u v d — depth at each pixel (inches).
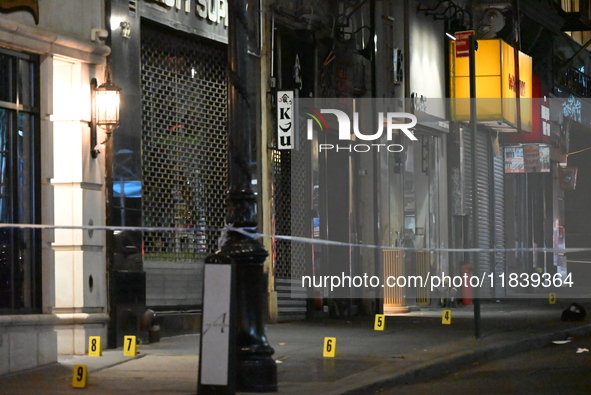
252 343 723.4
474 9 2154.3
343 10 1585.9
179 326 1151.0
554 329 1284.4
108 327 1001.5
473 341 1111.0
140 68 1079.0
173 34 1183.6
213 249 1243.2
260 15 1344.7
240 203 724.7
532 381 849.5
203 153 1237.1
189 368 846.5
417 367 875.4
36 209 920.3
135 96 1057.5
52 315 895.1
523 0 2330.2
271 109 1364.4
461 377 886.4
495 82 2070.6
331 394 714.2
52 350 879.1
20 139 908.6
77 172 965.2
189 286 1189.1
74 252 963.3
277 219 1421.0
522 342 1128.8
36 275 915.4
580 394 767.1
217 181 1262.3
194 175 1217.4
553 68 2765.7
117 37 1033.5
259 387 717.3
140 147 1062.4
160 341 1074.1
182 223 1189.1
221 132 1270.9
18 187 901.2
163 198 1156.5
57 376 801.6
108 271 1005.8
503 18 2126.0
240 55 728.3
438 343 1087.6
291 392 721.0
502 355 1069.1
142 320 1040.2
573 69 3016.7
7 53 887.7
